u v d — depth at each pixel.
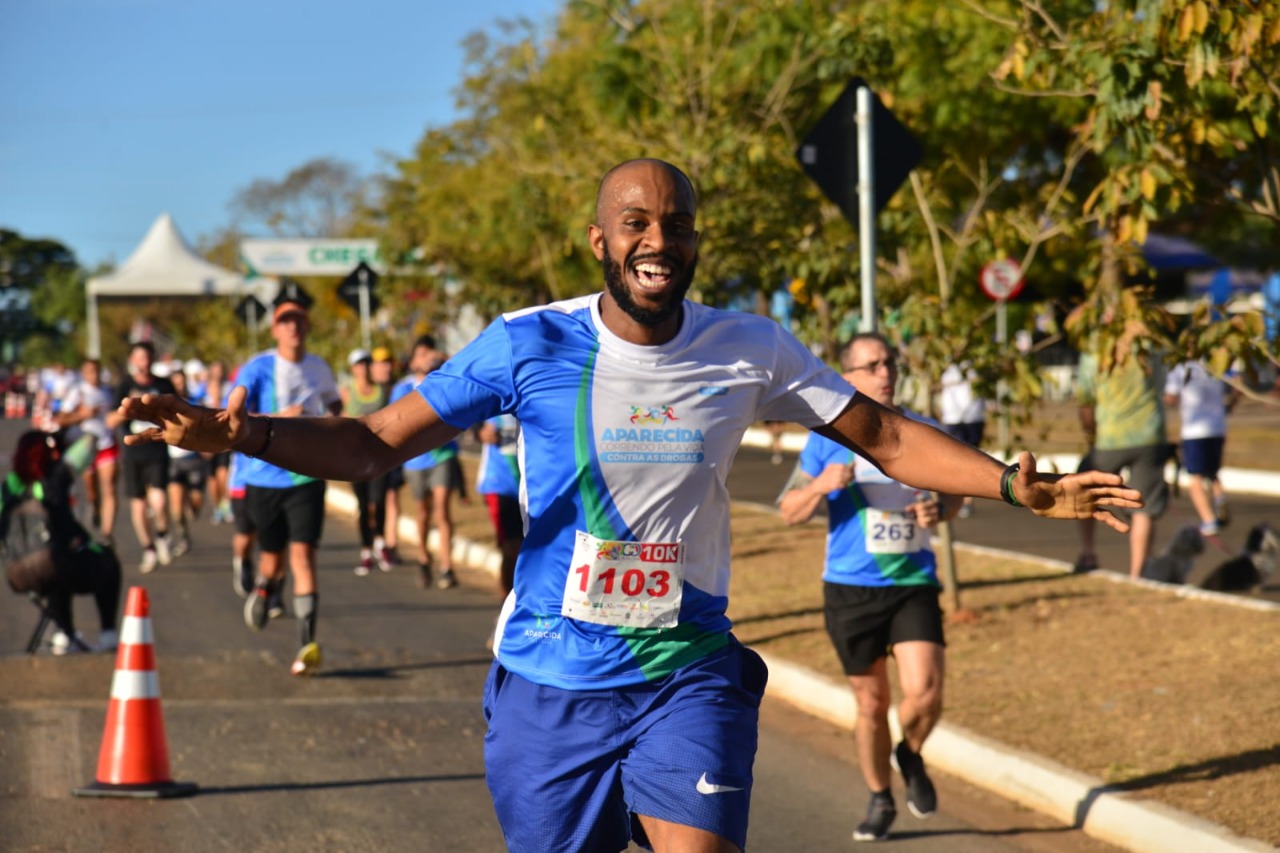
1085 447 11.87
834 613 6.19
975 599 10.66
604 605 3.65
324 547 17.19
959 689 8.22
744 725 3.71
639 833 3.87
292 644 10.59
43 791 6.72
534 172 18.50
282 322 10.39
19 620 11.64
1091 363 11.68
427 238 23.20
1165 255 26.84
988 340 10.20
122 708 6.75
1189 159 7.31
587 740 3.70
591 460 3.61
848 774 7.29
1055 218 12.12
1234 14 6.04
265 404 10.39
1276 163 7.28
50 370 41.19
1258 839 5.55
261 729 8.03
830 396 3.77
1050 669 8.50
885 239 11.44
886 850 6.07
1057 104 18.72
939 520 6.06
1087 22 7.07
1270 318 7.34
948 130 18.62
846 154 8.77
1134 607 10.09
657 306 3.56
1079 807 6.36
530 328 3.64
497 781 3.82
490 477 10.66
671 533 3.66
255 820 6.33
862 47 11.98
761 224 12.45
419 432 3.62
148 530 14.99
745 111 14.76
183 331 49.50
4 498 9.87
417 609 12.39
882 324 10.90
